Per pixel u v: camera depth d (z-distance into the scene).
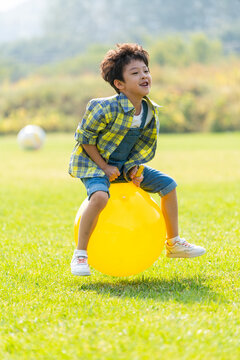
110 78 5.74
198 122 50.09
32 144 29.59
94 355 3.88
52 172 18.84
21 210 10.93
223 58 84.56
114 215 5.59
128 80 5.63
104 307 4.91
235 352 3.90
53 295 5.44
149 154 5.98
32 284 5.89
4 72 87.50
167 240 6.26
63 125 52.47
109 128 5.64
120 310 4.81
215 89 54.19
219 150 27.83
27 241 8.12
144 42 104.00
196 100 51.97
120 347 3.96
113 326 4.39
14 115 54.12
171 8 178.00
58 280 6.05
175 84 55.03
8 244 7.96
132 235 5.55
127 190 5.78
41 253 7.33
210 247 7.36
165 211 6.13
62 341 4.13
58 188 14.45
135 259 5.64
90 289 5.71
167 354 3.85
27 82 63.81
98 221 5.60
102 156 5.77
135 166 5.86
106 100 5.59
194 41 87.50
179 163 21.30
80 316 4.69
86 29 170.25
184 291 5.42
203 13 180.12
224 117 49.44
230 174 17.22
